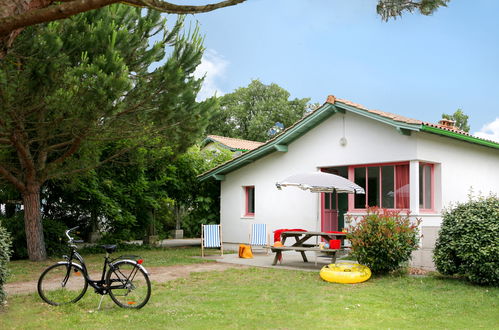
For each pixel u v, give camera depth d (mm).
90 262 11766
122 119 10297
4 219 13141
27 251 12828
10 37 3920
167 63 9695
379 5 5445
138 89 9703
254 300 6969
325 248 10391
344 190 11766
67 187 13359
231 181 16703
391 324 5578
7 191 13570
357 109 12609
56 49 8016
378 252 9117
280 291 7695
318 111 13609
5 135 9859
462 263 8469
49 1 4082
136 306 6434
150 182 15547
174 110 10383
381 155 12555
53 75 8359
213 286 8203
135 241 18734
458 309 6398
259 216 15727
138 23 10156
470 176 13711
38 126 9992
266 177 15586
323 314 6070
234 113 43312
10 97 8430
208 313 6078
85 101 8477
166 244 17625
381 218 9336
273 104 43062
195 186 17031
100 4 3299
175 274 9648
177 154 12211
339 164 13531
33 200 12172
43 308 6438
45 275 6848
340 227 14477
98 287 6570
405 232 9211
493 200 8570
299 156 14633
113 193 14609
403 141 12086
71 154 11359
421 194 12320
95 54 8914
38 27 7988
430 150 12219
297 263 11469
